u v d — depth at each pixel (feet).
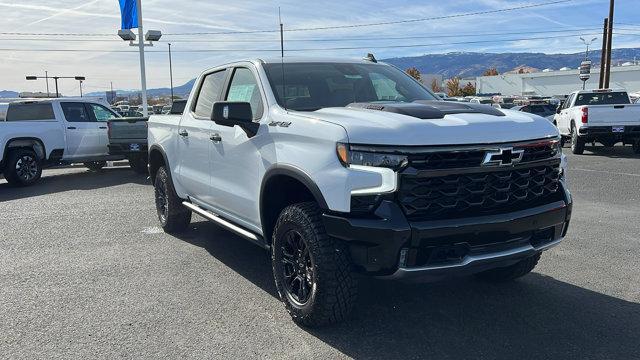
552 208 12.92
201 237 22.74
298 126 13.19
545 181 13.19
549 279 16.75
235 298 15.61
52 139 41.81
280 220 13.67
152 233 23.63
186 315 14.40
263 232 14.89
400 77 18.11
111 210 29.25
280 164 13.52
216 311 14.66
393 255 11.32
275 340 12.84
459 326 13.43
